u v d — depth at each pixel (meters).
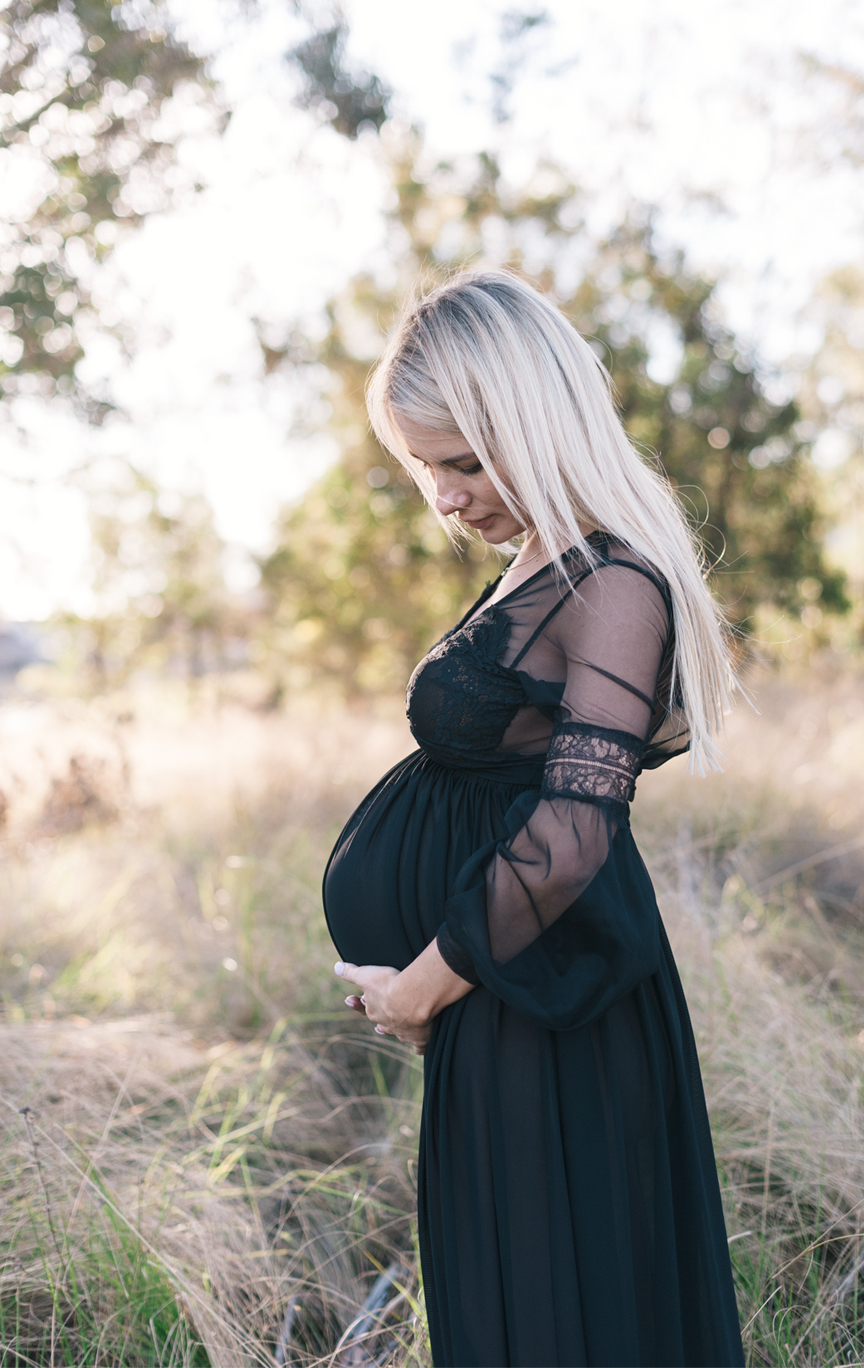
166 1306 1.82
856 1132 2.16
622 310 10.65
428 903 1.38
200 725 9.93
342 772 6.07
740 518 10.73
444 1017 1.31
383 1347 1.86
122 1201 2.06
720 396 10.09
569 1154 1.24
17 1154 2.14
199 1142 2.46
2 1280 1.85
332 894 1.54
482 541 1.69
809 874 3.90
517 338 1.25
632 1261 1.22
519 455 1.23
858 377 12.68
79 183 5.46
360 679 14.56
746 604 10.22
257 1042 3.06
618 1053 1.27
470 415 1.25
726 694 1.34
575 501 1.26
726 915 3.25
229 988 3.37
